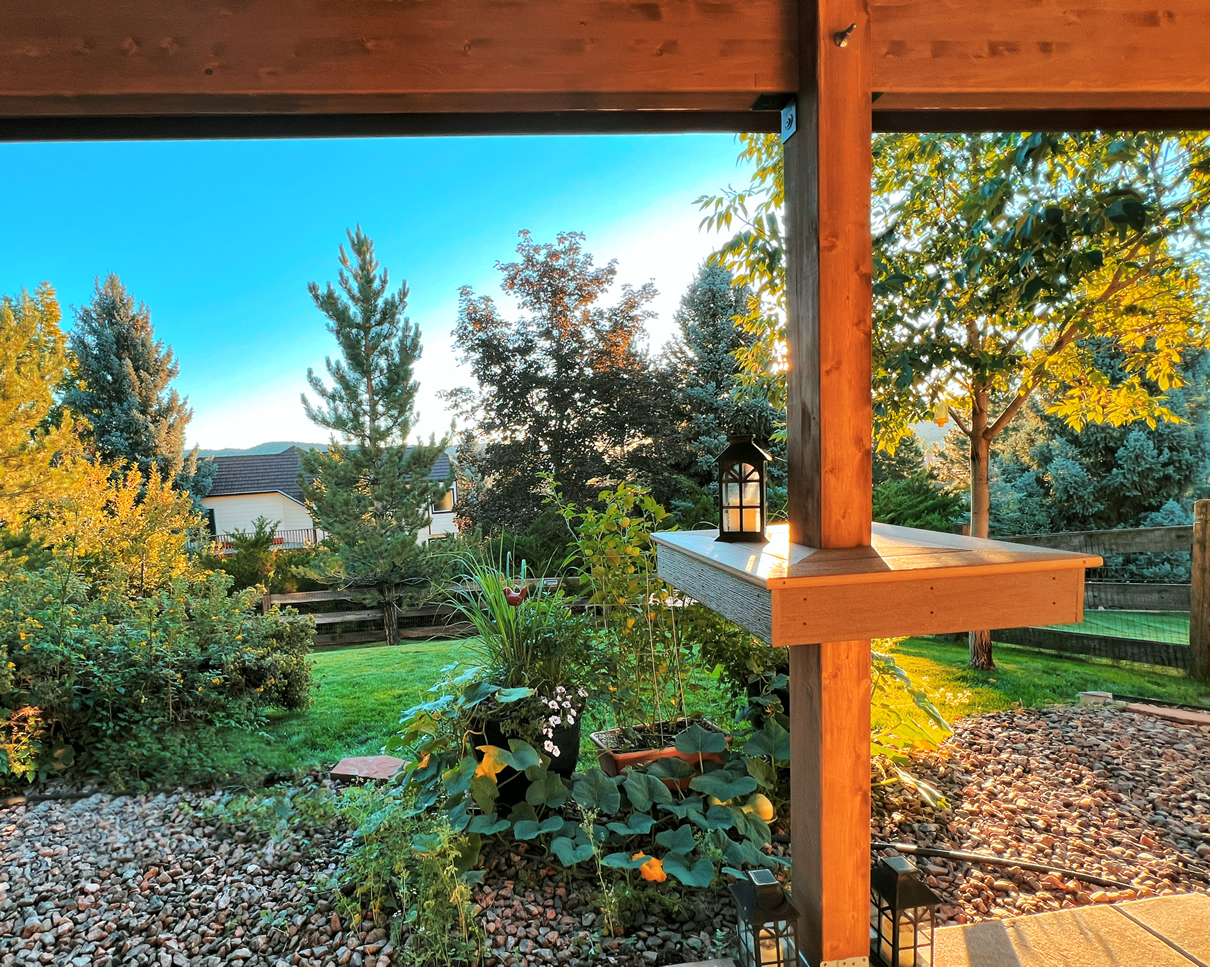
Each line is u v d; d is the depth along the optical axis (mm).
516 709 2326
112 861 2211
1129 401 3498
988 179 2846
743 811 2094
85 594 3574
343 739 3301
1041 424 7238
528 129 1562
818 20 1265
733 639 2670
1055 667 4227
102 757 2826
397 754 2803
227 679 3277
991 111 1693
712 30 1350
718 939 1697
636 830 2012
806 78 1311
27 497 4816
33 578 3377
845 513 1334
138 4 1274
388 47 1312
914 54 1370
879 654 2793
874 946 1487
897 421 3652
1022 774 2701
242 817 2377
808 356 1346
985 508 3850
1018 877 2010
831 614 1147
